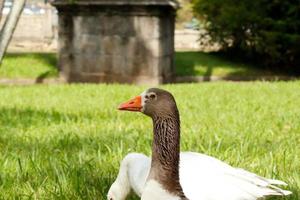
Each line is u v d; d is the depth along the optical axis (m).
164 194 3.64
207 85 18.86
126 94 15.78
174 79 24.81
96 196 5.49
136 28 22.97
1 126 10.18
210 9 28.56
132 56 23.08
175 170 3.70
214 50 32.94
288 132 9.21
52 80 23.66
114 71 23.27
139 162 4.93
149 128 9.68
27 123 10.50
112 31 23.17
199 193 4.20
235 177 4.29
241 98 14.36
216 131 9.00
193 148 7.55
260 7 26.42
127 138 8.44
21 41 36.12
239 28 27.42
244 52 28.53
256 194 4.14
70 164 6.67
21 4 10.95
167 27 23.86
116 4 22.75
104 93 16.11
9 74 24.05
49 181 5.99
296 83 18.94
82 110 12.18
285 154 6.95
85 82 23.55
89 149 7.70
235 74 26.00
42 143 8.34
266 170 6.25
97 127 9.80
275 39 25.73
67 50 23.64
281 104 13.05
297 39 25.36
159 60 23.06
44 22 36.62
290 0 25.70
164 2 22.67
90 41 23.39
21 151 7.73
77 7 23.19
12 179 6.13
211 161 4.54
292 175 6.02
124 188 5.00
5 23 11.00
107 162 6.78
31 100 14.52
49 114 11.42
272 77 25.64
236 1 27.36
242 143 7.68
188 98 14.56
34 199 5.49
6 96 15.77
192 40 36.31
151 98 3.73
